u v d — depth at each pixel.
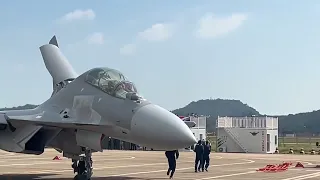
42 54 21.80
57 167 27.30
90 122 16.16
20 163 31.00
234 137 56.31
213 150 62.75
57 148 18.27
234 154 49.34
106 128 16.06
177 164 32.19
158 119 15.23
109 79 16.72
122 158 38.62
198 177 22.02
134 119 15.47
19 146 16.47
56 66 20.83
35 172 23.75
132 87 16.72
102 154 45.97
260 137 54.88
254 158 41.09
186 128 15.28
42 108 17.78
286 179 21.27
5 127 16.95
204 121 60.06
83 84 17.19
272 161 36.66
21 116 16.42
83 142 16.66
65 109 17.06
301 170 27.31
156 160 35.97
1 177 20.83
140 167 28.30
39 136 17.19
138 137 15.47
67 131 17.45
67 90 17.53
